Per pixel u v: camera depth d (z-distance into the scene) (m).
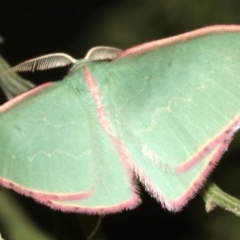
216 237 0.18
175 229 0.18
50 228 0.16
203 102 0.13
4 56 0.18
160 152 0.14
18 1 0.19
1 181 0.13
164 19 0.18
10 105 0.14
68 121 0.14
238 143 0.18
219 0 0.18
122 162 0.14
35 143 0.14
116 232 0.18
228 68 0.13
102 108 0.14
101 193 0.14
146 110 0.14
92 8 0.19
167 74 0.14
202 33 0.14
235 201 0.14
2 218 0.15
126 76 0.14
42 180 0.14
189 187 0.13
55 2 0.19
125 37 0.18
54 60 0.14
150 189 0.14
